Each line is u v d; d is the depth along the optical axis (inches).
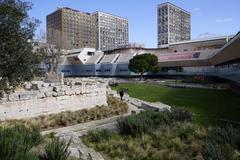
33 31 544.7
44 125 884.0
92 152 532.7
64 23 5654.5
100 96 1262.3
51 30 3553.2
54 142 483.8
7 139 394.9
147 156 537.3
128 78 3737.7
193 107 1309.1
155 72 3410.4
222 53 2021.4
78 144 564.1
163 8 6338.6
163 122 792.9
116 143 623.5
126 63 3887.8
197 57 3179.1
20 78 531.5
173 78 3543.3
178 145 587.2
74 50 4793.3
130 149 581.6
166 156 531.2
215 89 2098.9
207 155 478.6
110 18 7052.2
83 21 6067.9
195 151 547.2
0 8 472.4
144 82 2918.3
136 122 732.0
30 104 973.8
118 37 7298.2
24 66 528.7
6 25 482.3
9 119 900.0
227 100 1510.8
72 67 4692.4
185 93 1932.8
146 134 691.4
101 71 4239.7
